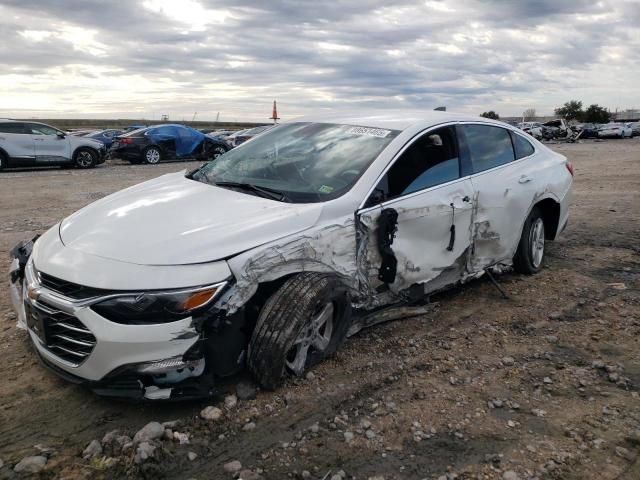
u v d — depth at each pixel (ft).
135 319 9.29
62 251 10.50
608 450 9.30
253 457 9.00
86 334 9.46
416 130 13.91
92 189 40.27
